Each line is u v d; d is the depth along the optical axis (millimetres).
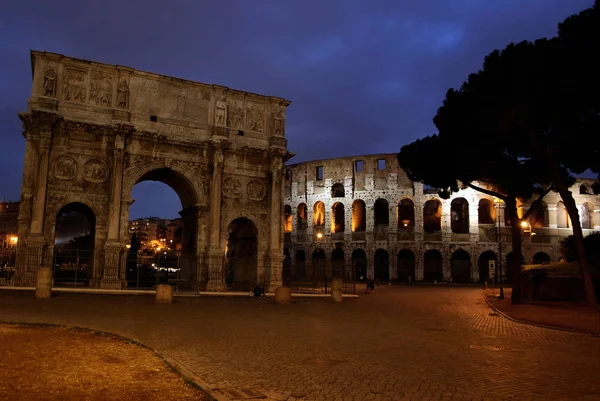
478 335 22625
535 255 82688
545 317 30031
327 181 86375
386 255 85312
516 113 36312
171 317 25875
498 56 36594
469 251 79312
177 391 11734
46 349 15531
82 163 41625
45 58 41031
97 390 11422
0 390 10961
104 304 30516
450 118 40375
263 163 49312
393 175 82625
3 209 120625
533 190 45000
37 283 32219
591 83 33094
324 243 85250
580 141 36375
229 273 59781
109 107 42812
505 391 12648
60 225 82875
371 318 28828
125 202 42344
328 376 13836
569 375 14555
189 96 46312
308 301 40062
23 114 39438
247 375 13766
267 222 48625
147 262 56469
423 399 11805
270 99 49938
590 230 81438
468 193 80438
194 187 45594
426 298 47344
